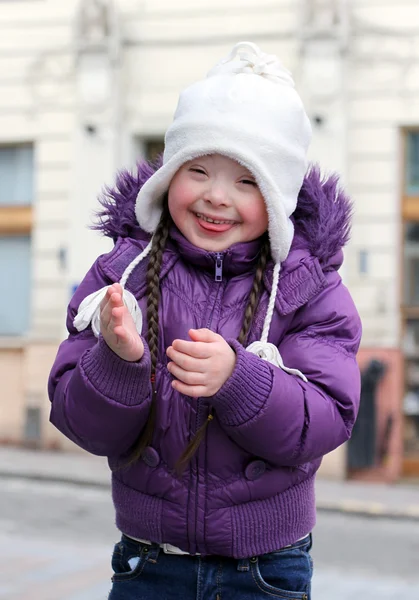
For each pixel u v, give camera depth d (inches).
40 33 485.7
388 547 300.5
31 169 491.2
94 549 267.4
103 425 77.3
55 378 83.0
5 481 404.2
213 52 467.2
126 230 90.7
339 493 397.1
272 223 80.9
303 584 83.6
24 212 488.7
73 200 471.5
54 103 483.8
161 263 84.1
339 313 83.9
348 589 230.4
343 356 82.5
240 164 80.2
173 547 82.4
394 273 438.6
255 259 84.3
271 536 81.2
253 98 81.0
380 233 441.7
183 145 81.6
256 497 80.4
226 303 83.0
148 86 474.0
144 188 84.4
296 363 81.1
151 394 78.5
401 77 441.1
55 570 235.1
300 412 76.5
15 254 491.2
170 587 82.5
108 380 75.0
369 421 429.7
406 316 442.9
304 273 83.2
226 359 73.5
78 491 386.3
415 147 446.3
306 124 84.1
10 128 490.0
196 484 79.9
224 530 79.9
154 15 473.7
